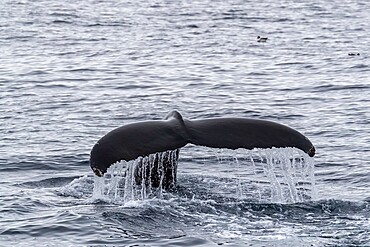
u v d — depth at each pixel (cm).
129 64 9162
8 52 10119
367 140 5172
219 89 7438
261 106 6550
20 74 8212
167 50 10631
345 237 3061
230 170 4272
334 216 3344
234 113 6288
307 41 11794
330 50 10631
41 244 3036
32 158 4625
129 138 3256
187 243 3003
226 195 3628
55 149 4884
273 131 3344
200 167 4334
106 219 3256
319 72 8556
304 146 3312
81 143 5088
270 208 3416
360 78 8050
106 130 5559
